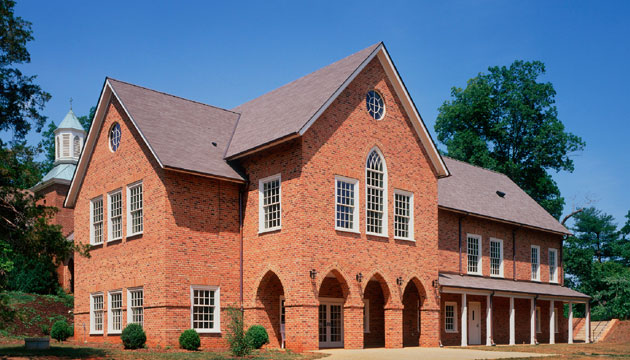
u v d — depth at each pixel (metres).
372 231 27.22
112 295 27.81
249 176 27.11
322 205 25.05
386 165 28.08
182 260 24.86
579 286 60.94
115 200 28.52
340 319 29.08
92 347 24.97
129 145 27.61
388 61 28.50
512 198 42.34
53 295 40.22
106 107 29.70
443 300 32.94
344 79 26.28
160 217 24.84
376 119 28.16
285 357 21.20
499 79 59.91
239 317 22.95
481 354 24.86
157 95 29.77
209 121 30.17
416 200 29.41
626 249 75.56
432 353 24.39
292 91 30.05
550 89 58.41
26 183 22.73
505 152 60.78
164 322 24.02
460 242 34.41
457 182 38.59
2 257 21.17
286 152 25.30
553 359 24.39
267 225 26.14
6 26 24.34
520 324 38.72
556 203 60.22
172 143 26.28
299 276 23.97
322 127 25.53
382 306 31.28
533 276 40.81
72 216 49.00
